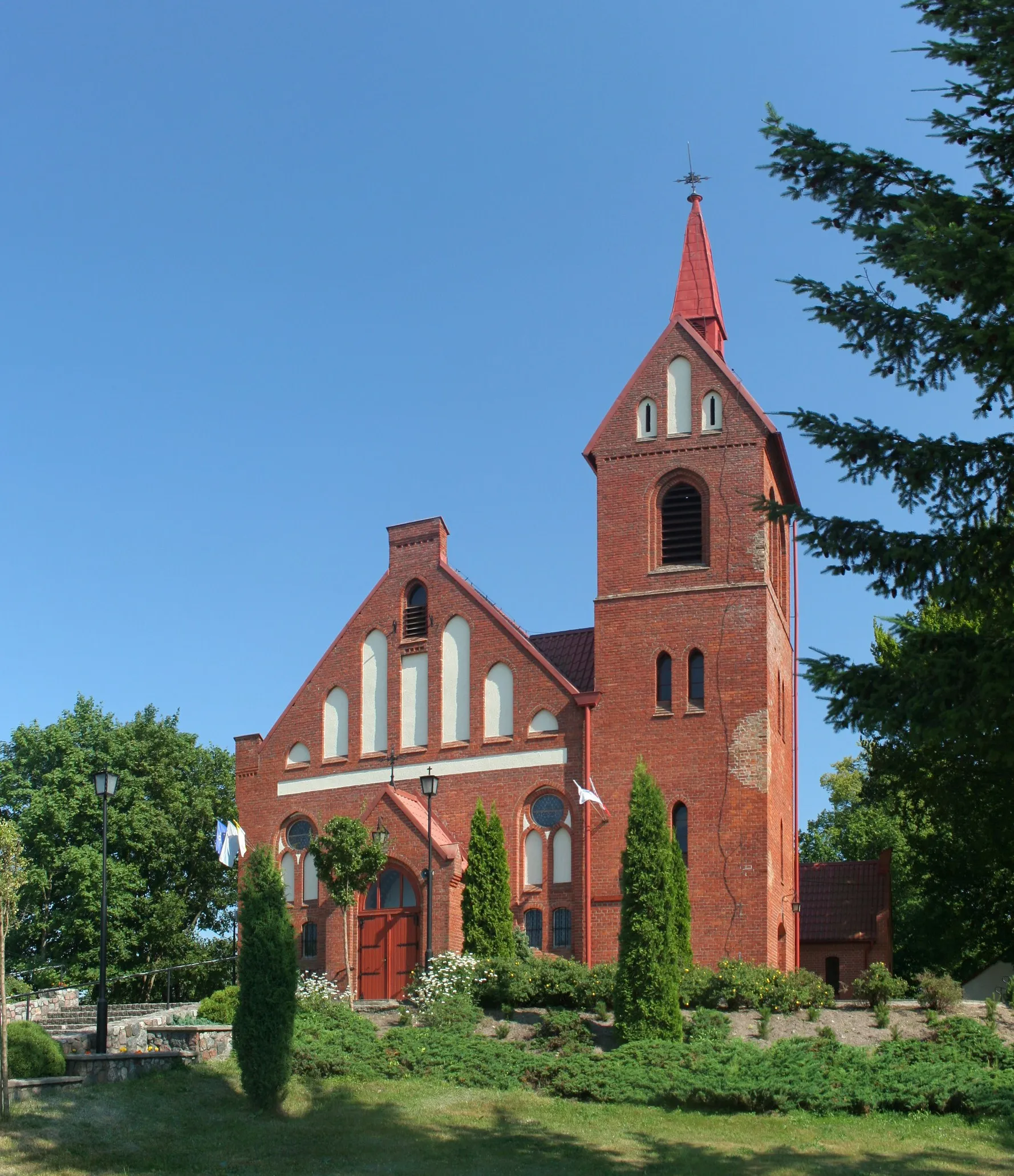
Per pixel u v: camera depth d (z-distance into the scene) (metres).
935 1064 34.19
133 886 66.88
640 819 38.31
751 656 46.66
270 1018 32.28
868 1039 37.31
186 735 74.25
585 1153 28.81
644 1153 28.89
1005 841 49.88
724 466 48.56
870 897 54.22
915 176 23.12
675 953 37.69
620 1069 34.31
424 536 52.94
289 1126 30.64
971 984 56.03
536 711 49.00
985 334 20.20
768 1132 30.80
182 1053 35.44
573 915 46.53
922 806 61.97
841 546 21.58
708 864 45.25
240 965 33.12
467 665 50.75
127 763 69.50
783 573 53.19
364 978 47.06
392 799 47.69
